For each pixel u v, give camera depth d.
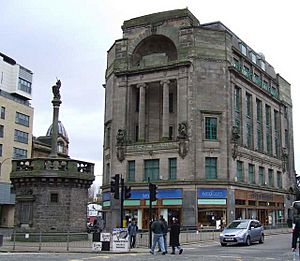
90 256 21.94
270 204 60.06
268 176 61.56
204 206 47.97
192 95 49.81
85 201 32.94
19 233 31.31
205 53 50.88
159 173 50.50
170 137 53.16
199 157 48.91
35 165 31.59
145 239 33.09
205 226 47.81
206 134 49.66
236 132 50.78
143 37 54.66
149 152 51.41
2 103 77.06
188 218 47.62
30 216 31.38
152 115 54.69
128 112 54.16
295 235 19.83
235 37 57.59
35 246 27.78
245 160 53.97
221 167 49.19
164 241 23.28
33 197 31.30
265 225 55.47
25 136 82.50
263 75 63.44
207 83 50.34
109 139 56.50
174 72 51.62
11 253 24.17
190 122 49.44
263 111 61.72
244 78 55.09
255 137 58.06
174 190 48.88
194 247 28.56
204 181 48.31
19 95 83.81
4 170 76.56
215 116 50.03
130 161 52.94
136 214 50.88
